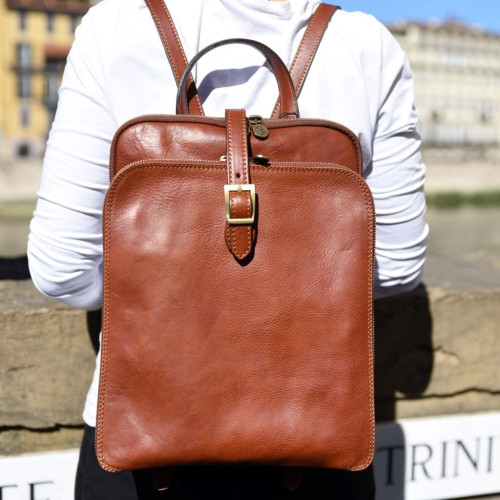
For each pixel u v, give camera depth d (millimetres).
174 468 942
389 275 1029
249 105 934
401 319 1666
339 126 882
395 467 1701
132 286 848
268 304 860
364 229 870
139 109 891
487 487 1775
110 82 878
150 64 887
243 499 957
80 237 901
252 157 862
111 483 979
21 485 1489
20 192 29625
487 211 29141
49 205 891
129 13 895
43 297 1548
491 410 1794
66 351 1491
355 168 896
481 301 1710
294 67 928
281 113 908
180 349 854
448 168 34812
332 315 869
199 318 854
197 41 913
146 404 859
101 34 888
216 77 926
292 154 878
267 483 957
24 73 38094
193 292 851
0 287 1626
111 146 861
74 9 38875
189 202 845
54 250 902
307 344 870
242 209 834
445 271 1954
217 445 866
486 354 1740
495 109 47812
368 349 886
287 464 897
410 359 1691
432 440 1716
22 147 38156
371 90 951
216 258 853
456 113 46750
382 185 982
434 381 1719
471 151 43750
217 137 863
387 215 991
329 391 875
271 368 866
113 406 861
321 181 863
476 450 1755
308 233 864
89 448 1004
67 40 39156
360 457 894
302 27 946
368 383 888
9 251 14922
